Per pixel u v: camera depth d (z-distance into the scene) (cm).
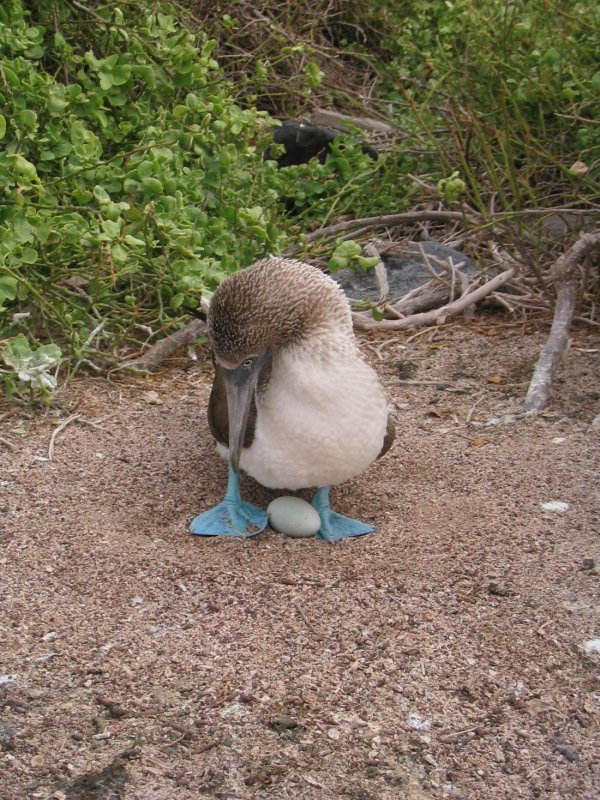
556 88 246
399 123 284
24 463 186
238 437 163
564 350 216
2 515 173
